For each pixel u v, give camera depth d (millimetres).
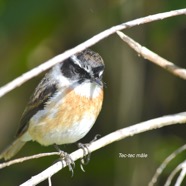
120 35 8227
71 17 12625
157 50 12461
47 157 13117
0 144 13172
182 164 7383
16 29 11898
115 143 12672
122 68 12281
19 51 12641
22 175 13336
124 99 12211
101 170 12906
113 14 12336
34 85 13320
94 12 12586
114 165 12742
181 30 12555
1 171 13398
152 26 11789
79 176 13109
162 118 8070
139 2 11977
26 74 6125
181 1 11297
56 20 12422
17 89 13273
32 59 12766
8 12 11789
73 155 9008
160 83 12859
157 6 11789
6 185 13258
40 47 12820
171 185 12031
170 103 13008
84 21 12695
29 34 12469
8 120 13273
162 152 12242
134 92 12219
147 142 12461
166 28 11570
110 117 12953
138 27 12070
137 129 8008
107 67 12531
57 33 12750
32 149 13195
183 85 13008
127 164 12281
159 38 11812
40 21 12258
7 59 12664
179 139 12766
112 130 12969
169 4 11383
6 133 13258
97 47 12539
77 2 12508
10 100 13258
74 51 6668
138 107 12266
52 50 12906
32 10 11844
